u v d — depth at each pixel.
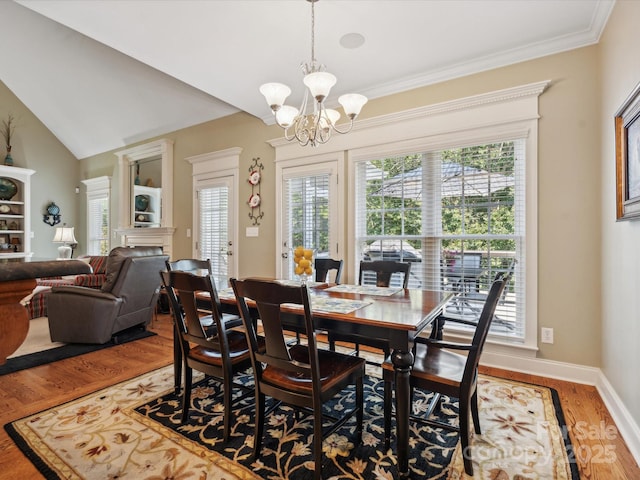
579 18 2.35
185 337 1.98
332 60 2.92
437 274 3.10
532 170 2.67
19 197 6.32
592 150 2.47
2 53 5.07
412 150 3.18
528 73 2.71
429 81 3.12
